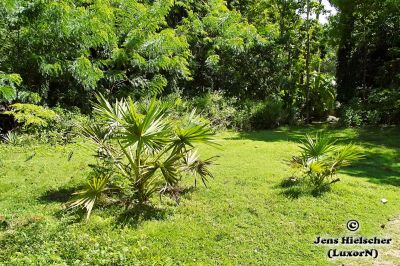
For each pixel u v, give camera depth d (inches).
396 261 149.6
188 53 492.7
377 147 359.6
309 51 569.9
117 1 460.1
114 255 133.7
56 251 137.0
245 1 698.8
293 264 146.3
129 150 208.7
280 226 176.1
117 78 428.5
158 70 459.8
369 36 554.3
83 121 349.7
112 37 413.1
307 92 555.8
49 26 367.6
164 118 185.6
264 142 383.6
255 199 206.8
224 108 487.8
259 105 503.5
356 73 595.5
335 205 198.8
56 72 365.4
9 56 370.9
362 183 240.4
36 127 334.6
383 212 192.7
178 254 150.9
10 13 349.7
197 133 190.4
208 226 175.2
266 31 587.2
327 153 240.8
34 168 264.5
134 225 174.7
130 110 175.8
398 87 520.4
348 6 542.3
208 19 556.1
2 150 307.3
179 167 203.6
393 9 513.3
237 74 557.9
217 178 245.1
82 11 387.2
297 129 485.4
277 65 569.3
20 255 132.6
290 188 221.1
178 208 194.5
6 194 215.6
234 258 149.5
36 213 185.2
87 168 263.3
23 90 358.9
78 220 177.3
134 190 196.7
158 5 462.6
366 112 506.3
